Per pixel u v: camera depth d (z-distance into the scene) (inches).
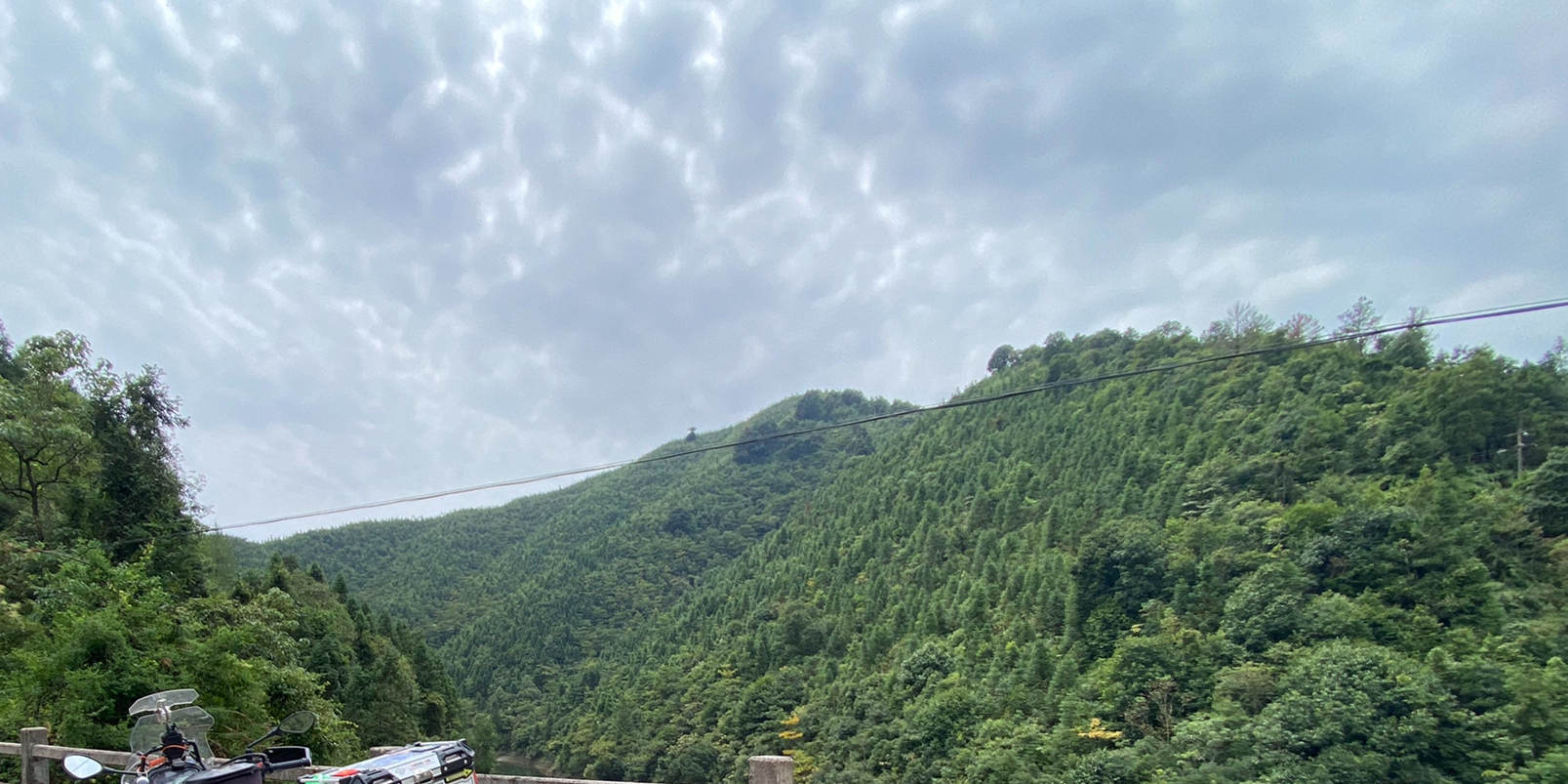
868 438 7007.9
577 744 2728.8
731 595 3878.0
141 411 815.7
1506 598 1409.9
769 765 155.1
